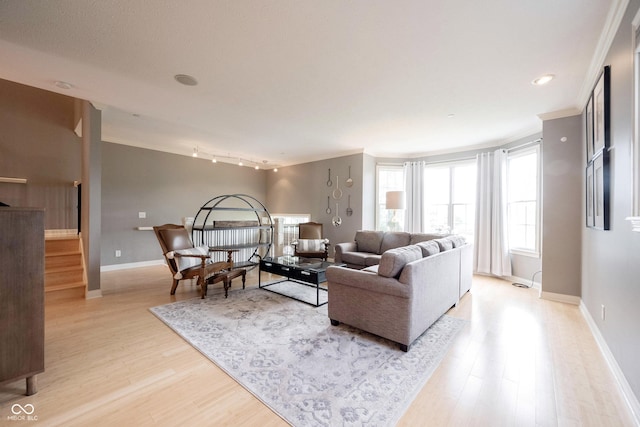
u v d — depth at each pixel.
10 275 1.62
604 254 2.33
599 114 2.35
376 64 2.36
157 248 5.80
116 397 1.69
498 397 1.72
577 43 2.06
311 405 1.63
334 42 2.05
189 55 2.24
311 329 2.67
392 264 2.34
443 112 3.50
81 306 3.27
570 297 3.48
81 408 1.59
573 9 1.71
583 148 3.22
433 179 5.82
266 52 2.19
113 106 3.42
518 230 4.61
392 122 3.90
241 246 5.02
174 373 1.94
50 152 4.71
